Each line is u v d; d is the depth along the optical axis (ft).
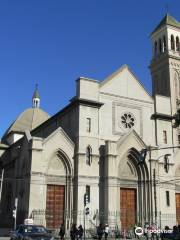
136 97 207.51
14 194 193.47
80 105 188.65
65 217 175.42
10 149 268.82
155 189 175.22
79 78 192.54
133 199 192.44
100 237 153.17
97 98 194.59
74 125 189.47
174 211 195.31
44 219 166.61
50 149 178.40
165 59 231.50
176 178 204.95
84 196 160.66
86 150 184.75
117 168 185.98
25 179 175.73
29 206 165.68
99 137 189.37
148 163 196.03
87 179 180.55
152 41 249.34
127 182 191.93
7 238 153.38
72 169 181.47
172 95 220.84
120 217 184.14
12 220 188.44
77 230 148.05
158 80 235.61
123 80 206.28
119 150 189.78
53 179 177.47
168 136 209.97
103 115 194.29
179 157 209.97
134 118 203.62
